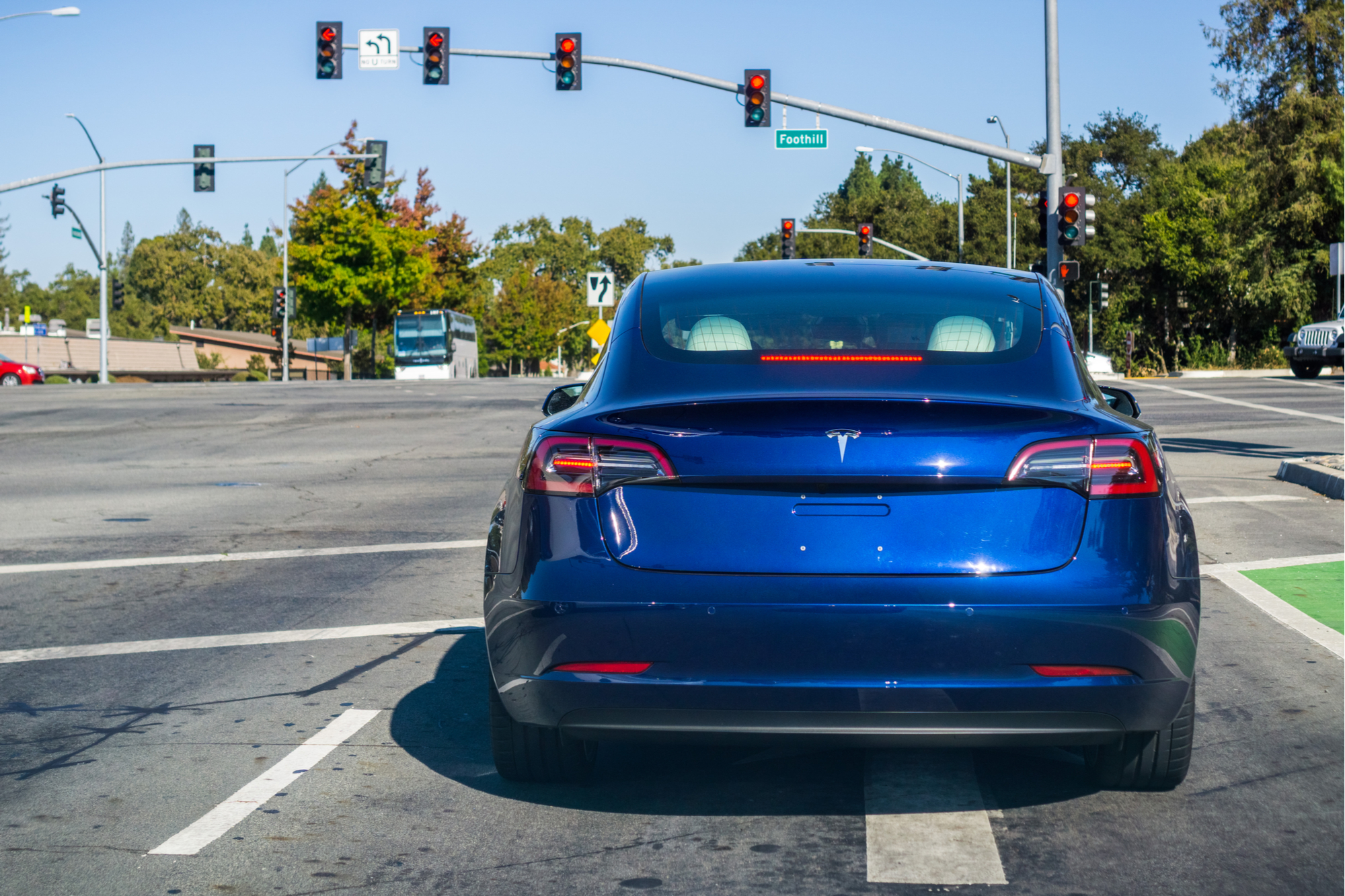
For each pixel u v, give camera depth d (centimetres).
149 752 489
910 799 430
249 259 16338
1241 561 883
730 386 399
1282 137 4844
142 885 362
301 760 478
